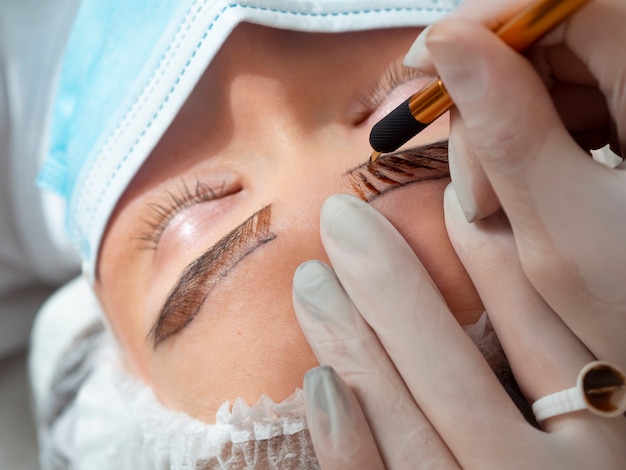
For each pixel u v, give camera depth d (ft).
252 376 0.65
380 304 0.58
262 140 0.72
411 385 0.58
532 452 0.55
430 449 0.58
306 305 0.60
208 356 0.68
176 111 0.72
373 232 0.58
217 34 0.69
